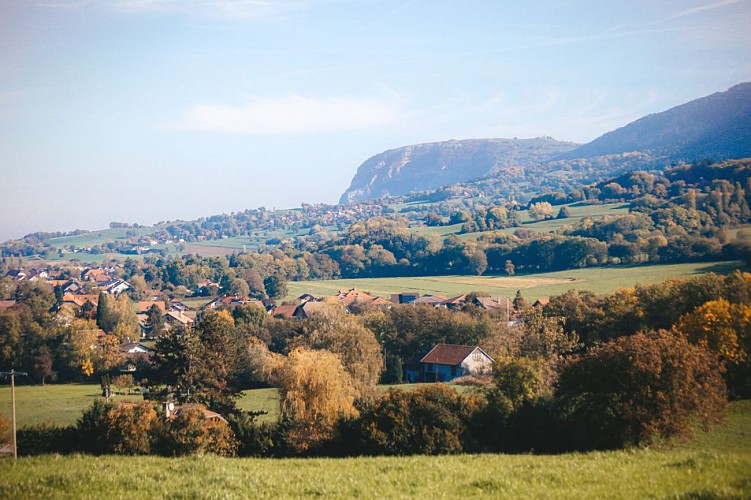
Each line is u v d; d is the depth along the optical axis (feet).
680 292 292.61
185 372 201.26
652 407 131.54
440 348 333.21
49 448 142.82
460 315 375.45
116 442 135.95
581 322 311.06
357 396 207.41
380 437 136.05
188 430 137.59
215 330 219.82
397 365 316.19
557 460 87.20
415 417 141.18
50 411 243.81
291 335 383.65
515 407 154.61
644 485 67.21
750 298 268.41
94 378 362.53
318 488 73.56
